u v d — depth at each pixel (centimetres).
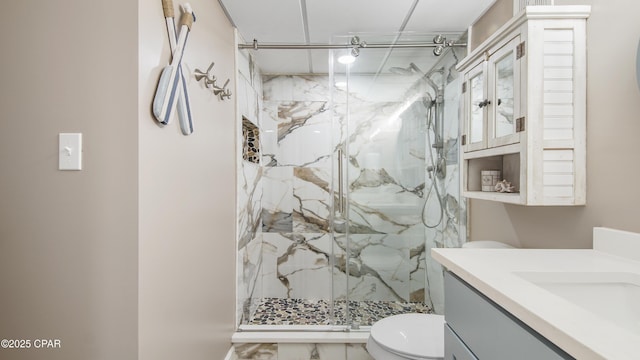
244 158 218
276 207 278
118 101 89
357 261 207
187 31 114
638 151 90
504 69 123
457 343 86
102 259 90
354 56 201
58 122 90
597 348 42
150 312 97
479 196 140
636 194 90
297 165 278
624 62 94
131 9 90
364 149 206
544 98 108
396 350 124
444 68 204
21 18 90
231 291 192
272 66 260
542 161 107
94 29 90
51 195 90
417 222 209
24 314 90
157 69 100
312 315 238
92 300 90
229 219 188
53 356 90
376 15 183
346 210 206
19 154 90
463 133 154
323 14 181
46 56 90
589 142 106
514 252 98
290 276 277
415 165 207
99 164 90
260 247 272
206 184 148
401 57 202
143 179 92
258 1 167
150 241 97
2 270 90
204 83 144
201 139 141
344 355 188
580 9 106
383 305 206
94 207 90
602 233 99
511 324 62
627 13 93
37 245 90
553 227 122
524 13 107
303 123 278
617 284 77
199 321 139
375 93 204
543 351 53
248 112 229
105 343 90
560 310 54
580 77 107
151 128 97
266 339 189
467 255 94
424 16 184
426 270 208
